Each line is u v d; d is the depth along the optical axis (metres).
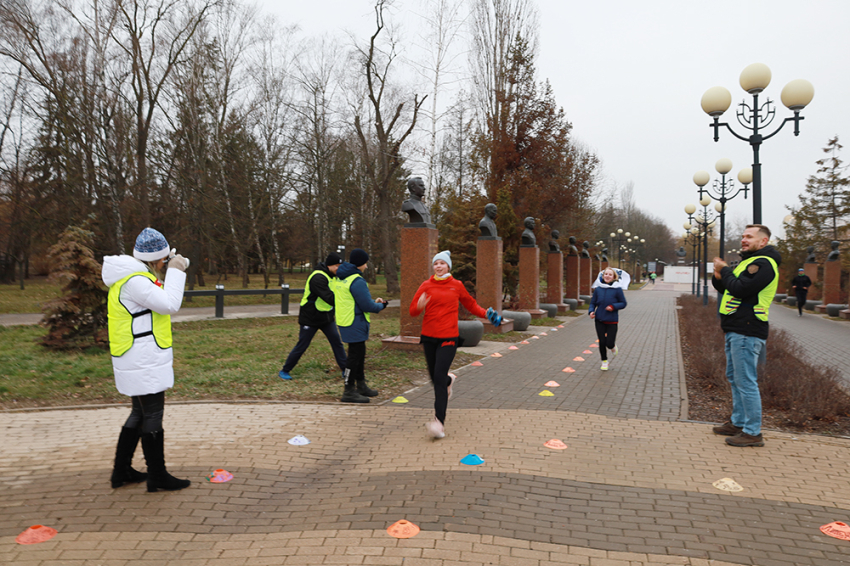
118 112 21.92
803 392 6.07
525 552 3.06
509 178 25.16
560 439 5.09
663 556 3.04
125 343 3.65
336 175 33.00
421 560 2.97
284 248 37.97
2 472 4.21
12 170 21.89
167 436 5.12
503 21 25.08
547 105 26.30
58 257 9.88
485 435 5.20
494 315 5.32
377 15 24.80
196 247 28.97
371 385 7.41
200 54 25.34
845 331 17.27
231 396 6.74
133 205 22.52
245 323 15.79
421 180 10.87
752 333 4.82
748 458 4.59
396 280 29.61
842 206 25.86
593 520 3.46
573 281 25.38
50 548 3.10
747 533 3.30
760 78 8.41
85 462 4.44
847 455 4.66
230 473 4.23
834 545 3.16
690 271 67.88
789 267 34.81
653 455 4.66
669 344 12.45
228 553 3.08
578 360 9.86
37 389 6.81
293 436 5.20
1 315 16.55
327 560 2.98
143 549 3.11
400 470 4.32
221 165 27.11
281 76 28.56
